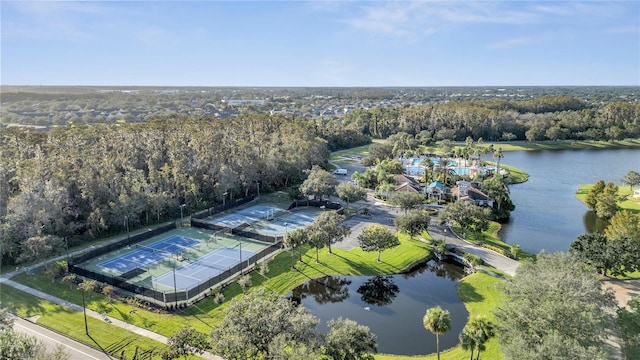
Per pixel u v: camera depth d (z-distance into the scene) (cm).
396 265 6888
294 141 13188
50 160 8981
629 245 6028
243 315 3697
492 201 10088
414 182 12100
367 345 3706
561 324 3550
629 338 3934
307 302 5866
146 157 10562
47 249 6288
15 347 3531
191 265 6862
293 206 10256
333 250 7375
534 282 4141
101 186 8556
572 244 6575
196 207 9888
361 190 10062
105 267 6762
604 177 14138
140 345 4562
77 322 5012
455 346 4716
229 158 11050
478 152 15725
